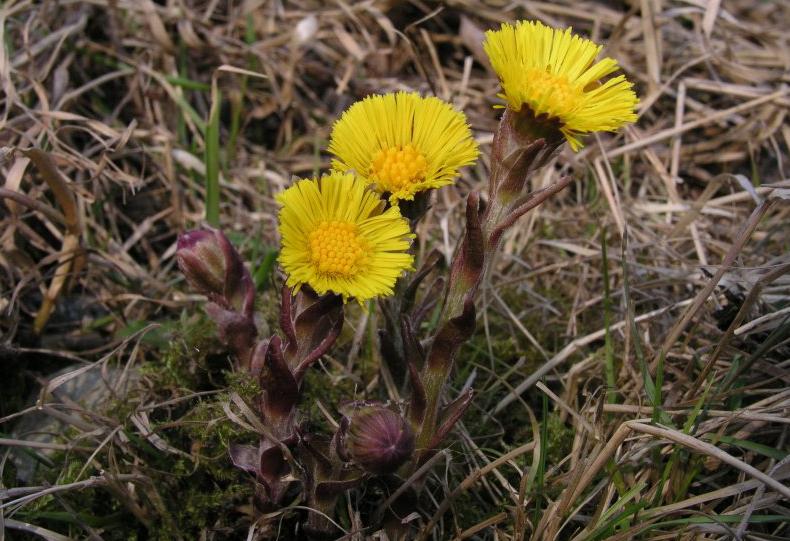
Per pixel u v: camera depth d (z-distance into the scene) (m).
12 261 0.33
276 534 0.28
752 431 0.28
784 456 0.27
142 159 0.36
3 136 0.34
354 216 0.24
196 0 0.43
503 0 0.46
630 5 0.46
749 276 0.30
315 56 0.43
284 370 0.25
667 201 0.39
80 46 0.38
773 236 0.36
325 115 0.42
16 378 0.31
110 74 0.38
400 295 0.27
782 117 0.39
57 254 0.32
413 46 0.32
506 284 0.34
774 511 0.27
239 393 0.28
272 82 0.40
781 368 0.29
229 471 0.29
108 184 0.35
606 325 0.29
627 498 0.27
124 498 0.27
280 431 0.26
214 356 0.31
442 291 0.27
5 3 0.37
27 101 0.35
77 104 0.37
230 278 0.27
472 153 0.24
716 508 0.28
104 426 0.29
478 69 0.44
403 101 0.24
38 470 0.29
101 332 0.33
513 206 0.24
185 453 0.29
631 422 0.26
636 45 0.44
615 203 0.36
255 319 0.29
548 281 0.36
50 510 0.28
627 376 0.31
